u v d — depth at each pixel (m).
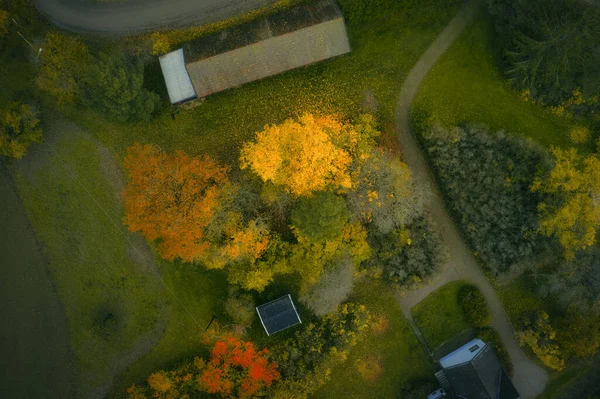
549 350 42.53
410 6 43.09
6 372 44.34
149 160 41.34
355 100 43.72
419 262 43.25
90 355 44.59
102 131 43.97
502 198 42.66
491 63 43.50
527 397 44.53
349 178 39.69
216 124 43.75
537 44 37.91
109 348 44.53
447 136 42.44
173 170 40.84
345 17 42.38
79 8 43.75
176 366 44.00
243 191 41.34
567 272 42.59
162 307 44.41
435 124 42.62
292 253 41.81
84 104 40.44
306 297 42.69
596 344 41.91
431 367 44.84
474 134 42.66
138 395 43.88
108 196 44.09
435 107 43.66
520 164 42.38
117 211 44.09
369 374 44.69
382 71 43.75
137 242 44.25
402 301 44.50
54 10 43.75
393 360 44.78
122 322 44.50
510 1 39.97
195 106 43.62
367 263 43.09
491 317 44.59
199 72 41.34
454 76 43.75
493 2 40.81
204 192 41.28
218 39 41.69
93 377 44.56
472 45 43.66
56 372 44.53
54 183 44.12
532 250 42.50
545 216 41.62
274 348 43.59
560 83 40.94
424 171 43.94
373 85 43.75
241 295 42.94
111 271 44.41
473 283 44.56
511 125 43.69
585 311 42.44
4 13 42.03
